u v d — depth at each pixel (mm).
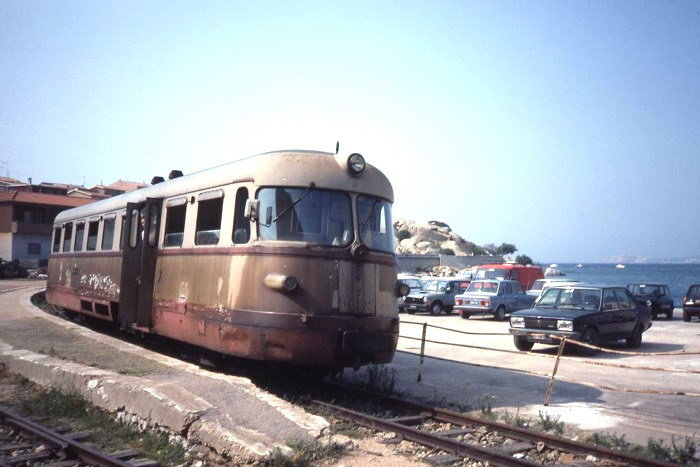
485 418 9016
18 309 20250
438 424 8930
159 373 9398
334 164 10391
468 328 23422
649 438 7973
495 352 16781
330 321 9648
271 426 7363
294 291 9594
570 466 7012
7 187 73062
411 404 9484
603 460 7215
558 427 8484
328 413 9062
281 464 6441
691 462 7164
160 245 12875
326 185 10180
